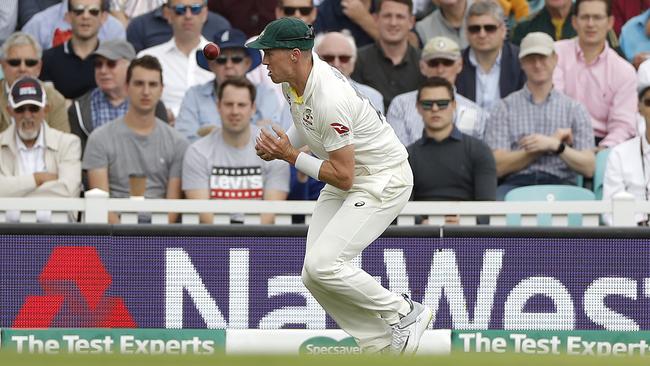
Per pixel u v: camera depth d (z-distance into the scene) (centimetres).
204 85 3578
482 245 2869
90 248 2853
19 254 2838
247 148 3328
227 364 1499
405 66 3644
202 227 2862
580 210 2941
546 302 2875
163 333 2859
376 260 2862
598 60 3669
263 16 3775
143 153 3369
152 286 2861
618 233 2870
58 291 2847
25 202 2900
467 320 2870
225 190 3312
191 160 3322
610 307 2875
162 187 3400
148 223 2922
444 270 2866
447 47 3569
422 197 3356
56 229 2844
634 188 3334
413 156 3356
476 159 3338
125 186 3375
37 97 3288
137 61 3350
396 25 3591
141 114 3366
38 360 1562
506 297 2872
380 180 2261
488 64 3650
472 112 3544
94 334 2855
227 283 2869
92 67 3622
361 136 2230
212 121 3556
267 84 3641
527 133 3516
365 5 3769
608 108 3672
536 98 3531
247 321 2872
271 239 2872
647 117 3312
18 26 3747
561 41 3731
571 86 3691
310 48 2173
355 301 2305
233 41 3534
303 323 2869
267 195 3319
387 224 2292
